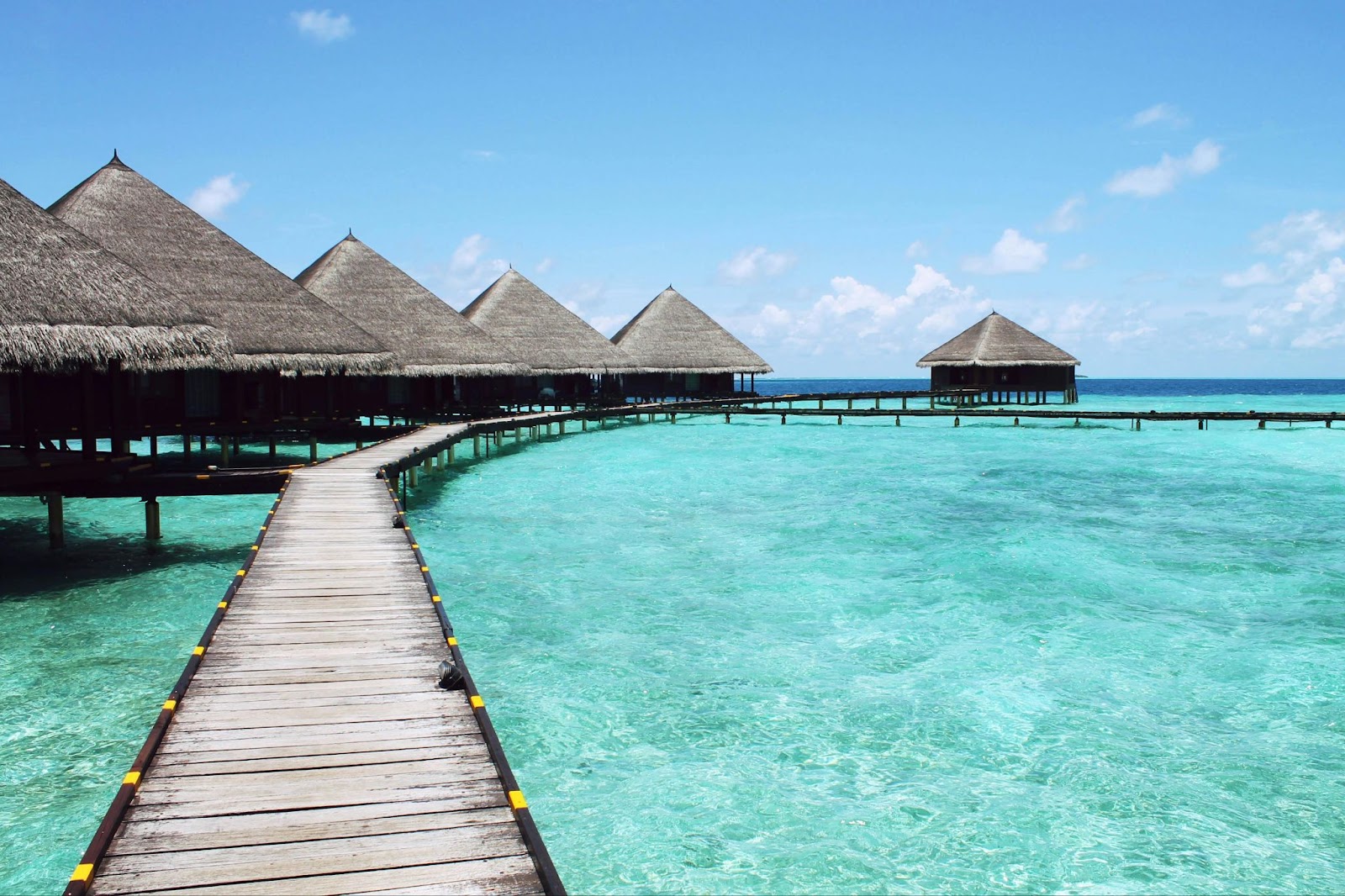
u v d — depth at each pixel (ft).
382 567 31.24
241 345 70.64
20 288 42.45
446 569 44.42
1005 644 33.63
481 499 65.36
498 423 88.17
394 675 21.67
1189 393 406.82
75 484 45.88
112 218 72.02
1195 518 58.34
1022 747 25.30
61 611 37.52
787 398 156.97
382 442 70.44
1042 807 22.22
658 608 38.11
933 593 40.32
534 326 135.74
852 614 37.29
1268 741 25.67
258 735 18.37
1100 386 622.54
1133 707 28.02
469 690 20.31
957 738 25.89
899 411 133.18
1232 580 42.47
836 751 25.07
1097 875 19.52
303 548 33.76
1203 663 31.68
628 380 160.97
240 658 22.57
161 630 35.17
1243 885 19.17
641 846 20.57
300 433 99.71
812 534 53.16
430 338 102.99
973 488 71.20
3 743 25.23
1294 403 246.27
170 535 53.31
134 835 14.71
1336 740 25.73
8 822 21.21
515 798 15.75
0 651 32.68
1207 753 24.97
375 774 16.92
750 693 29.01
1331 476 78.18
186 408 70.08
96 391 63.62
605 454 95.76
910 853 20.33
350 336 78.13
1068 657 32.22
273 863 14.07
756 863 19.93
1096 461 90.27
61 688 29.22
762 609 38.06
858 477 77.25
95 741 25.40
